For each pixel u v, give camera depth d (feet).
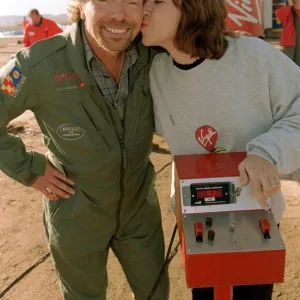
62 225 6.24
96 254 6.44
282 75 5.48
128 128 5.97
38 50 5.59
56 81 5.59
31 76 5.52
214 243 4.78
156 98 5.94
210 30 5.23
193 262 4.72
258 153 5.07
